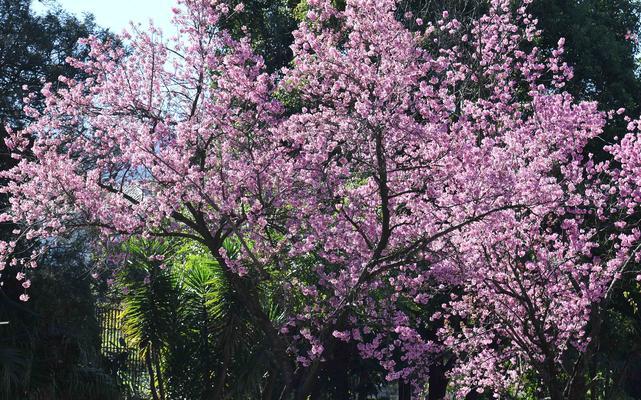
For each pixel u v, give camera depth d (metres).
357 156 10.84
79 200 10.77
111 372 13.88
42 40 24.64
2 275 12.25
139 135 10.50
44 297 12.36
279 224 11.59
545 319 12.27
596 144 19.89
